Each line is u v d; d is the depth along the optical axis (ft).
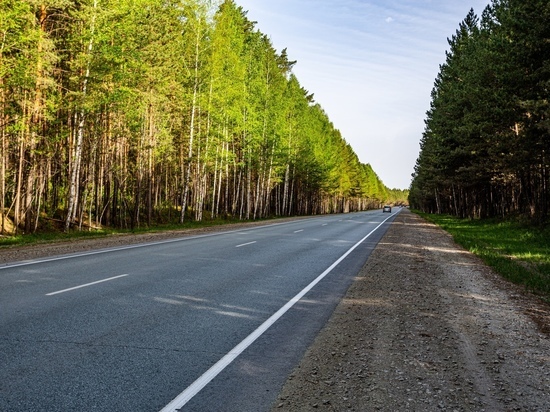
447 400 12.29
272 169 171.01
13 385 12.57
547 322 21.42
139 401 11.83
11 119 61.62
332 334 18.30
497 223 101.81
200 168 121.08
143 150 92.43
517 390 13.16
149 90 81.66
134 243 52.85
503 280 33.32
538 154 73.92
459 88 113.50
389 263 40.24
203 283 28.35
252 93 136.46
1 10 51.47
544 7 61.52
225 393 12.46
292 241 58.49
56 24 72.18
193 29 97.86
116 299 23.31
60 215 84.89
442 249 54.29
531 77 65.46
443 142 122.93
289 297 25.26
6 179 78.23
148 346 16.24
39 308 21.06
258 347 16.49
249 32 151.12
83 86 66.44
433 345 17.12
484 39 94.43
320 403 11.91
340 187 323.16
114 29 66.44
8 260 36.83
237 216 161.89
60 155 82.99
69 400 11.75
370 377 13.78
